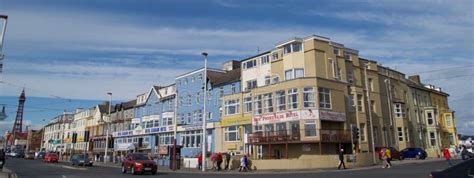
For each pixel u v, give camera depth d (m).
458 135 68.06
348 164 33.75
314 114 36.75
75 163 48.44
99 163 56.75
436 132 56.00
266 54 45.00
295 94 38.28
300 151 37.69
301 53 41.00
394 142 47.84
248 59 47.34
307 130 36.62
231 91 49.56
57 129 119.75
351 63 45.03
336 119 38.50
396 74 54.47
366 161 35.81
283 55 42.53
